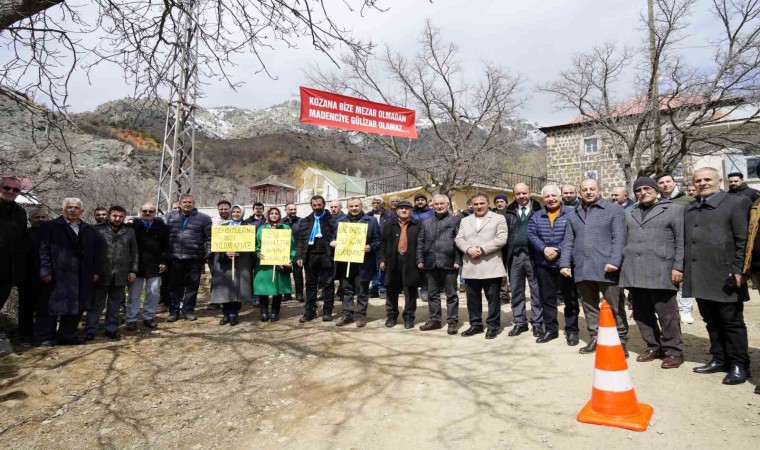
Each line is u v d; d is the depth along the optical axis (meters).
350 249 6.24
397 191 22.09
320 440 3.09
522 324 5.54
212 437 3.21
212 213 25.91
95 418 3.54
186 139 9.86
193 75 5.87
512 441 2.93
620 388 3.13
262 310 6.79
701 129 14.94
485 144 18.55
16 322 6.71
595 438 2.90
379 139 18.09
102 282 5.72
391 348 5.17
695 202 3.99
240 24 4.88
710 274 3.78
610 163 23.59
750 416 3.09
